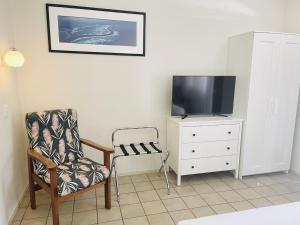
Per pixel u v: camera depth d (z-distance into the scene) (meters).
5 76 2.16
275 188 2.78
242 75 2.91
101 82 2.82
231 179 3.01
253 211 1.28
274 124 2.99
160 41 2.93
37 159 2.01
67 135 2.40
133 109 2.99
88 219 2.14
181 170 2.78
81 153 2.47
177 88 2.85
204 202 2.46
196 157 2.80
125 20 2.76
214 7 3.06
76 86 2.75
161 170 3.20
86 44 2.69
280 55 2.83
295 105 3.02
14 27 2.46
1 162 1.97
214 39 3.13
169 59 3.01
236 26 3.18
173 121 2.85
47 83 2.66
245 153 2.96
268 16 3.28
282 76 2.89
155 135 3.13
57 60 2.64
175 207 2.36
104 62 2.79
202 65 3.15
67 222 2.10
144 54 2.89
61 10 2.55
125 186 2.79
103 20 2.69
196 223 1.17
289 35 2.81
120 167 3.06
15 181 2.31
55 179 1.84
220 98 3.00
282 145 3.09
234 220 1.19
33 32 2.53
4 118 2.09
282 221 1.19
